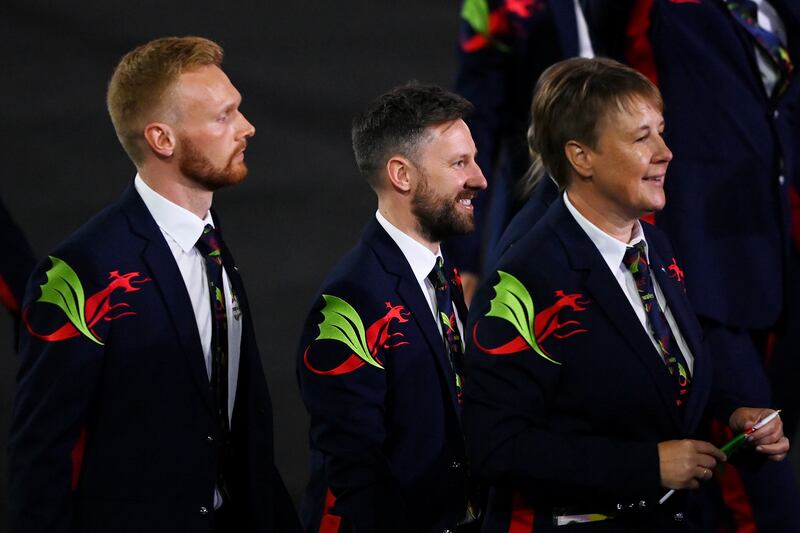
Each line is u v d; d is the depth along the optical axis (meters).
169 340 9.98
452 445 10.87
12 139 24.86
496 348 9.30
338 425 10.62
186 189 10.33
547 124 9.66
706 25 12.90
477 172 11.02
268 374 19.17
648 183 9.39
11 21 27.77
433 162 10.88
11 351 19.98
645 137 9.35
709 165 12.97
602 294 9.33
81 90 26.02
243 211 23.25
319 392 10.73
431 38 27.39
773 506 12.86
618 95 9.35
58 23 27.75
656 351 9.40
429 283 11.15
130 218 10.16
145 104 10.16
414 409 10.79
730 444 9.88
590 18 13.30
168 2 28.77
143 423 9.93
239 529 10.66
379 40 27.38
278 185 23.84
